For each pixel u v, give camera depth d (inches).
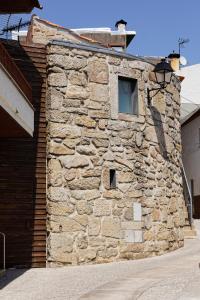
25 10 573.9
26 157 574.6
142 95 648.4
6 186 563.5
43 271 526.0
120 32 967.0
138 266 535.8
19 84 490.6
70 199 572.4
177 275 445.1
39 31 762.2
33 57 595.8
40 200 570.9
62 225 563.8
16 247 555.5
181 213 734.5
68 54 597.6
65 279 465.1
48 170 574.6
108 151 603.8
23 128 502.6
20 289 418.3
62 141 579.5
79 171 581.6
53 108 581.9
